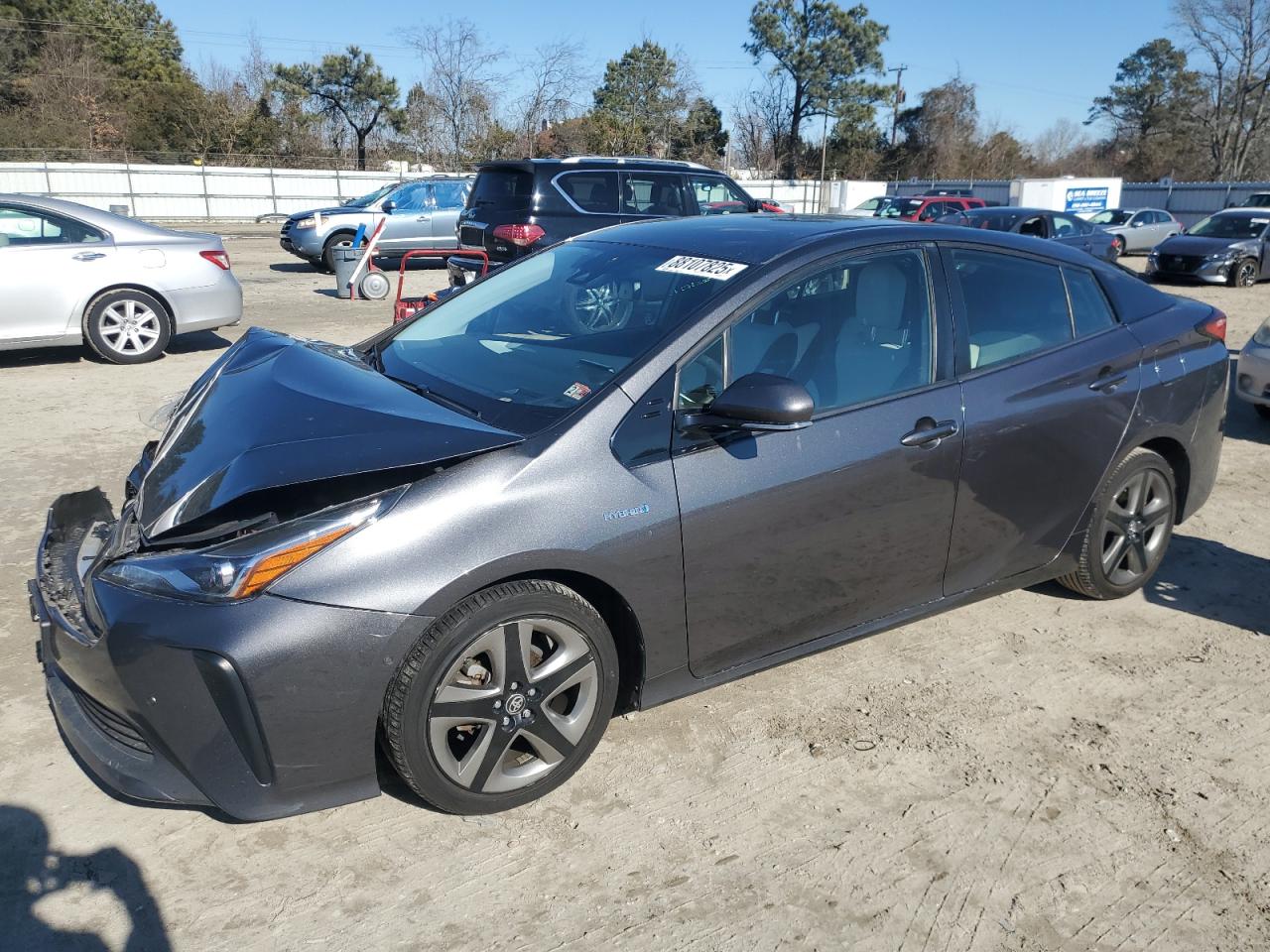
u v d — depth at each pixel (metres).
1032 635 3.95
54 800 2.80
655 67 42.47
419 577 2.45
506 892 2.50
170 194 32.41
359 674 2.43
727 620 3.02
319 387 2.97
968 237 3.64
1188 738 3.26
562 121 39.28
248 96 48.03
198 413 3.06
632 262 3.50
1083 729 3.30
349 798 2.56
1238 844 2.75
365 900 2.46
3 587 4.11
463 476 2.56
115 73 49.00
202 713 2.37
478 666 2.66
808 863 2.64
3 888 2.47
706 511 2.86
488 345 3.35
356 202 18.55
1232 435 7.11
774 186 42.56
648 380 2.87
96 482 5.47
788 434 3.03
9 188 30.41
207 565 2.39
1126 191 37.16
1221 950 2.38
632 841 2.70
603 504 2.70
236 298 9.22
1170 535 4.29
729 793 2.91
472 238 11.32
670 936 2.38
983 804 2.89
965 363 3.46
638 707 2.99
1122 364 3.87
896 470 3.21
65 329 8.37
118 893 2.46
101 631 2.43
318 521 2.44
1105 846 2.73
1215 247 17.91
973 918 2.46
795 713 3.34
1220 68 59.31
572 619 2.73
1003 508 3.57
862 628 3.39
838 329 3.24
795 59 53.94
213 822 2.73
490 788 2.72
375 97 49.97
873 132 56.75
